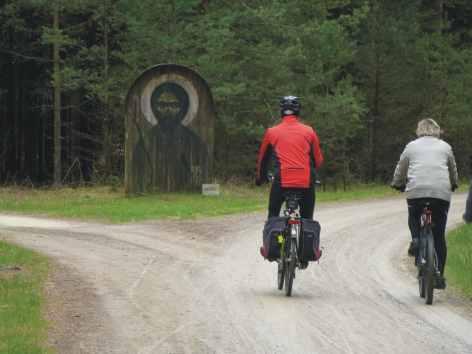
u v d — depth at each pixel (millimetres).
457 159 79062
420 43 72938
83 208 39594
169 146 48531
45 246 25797
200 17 59062
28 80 66875
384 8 73688
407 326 15117
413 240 18109
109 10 56969
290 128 18656
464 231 30422
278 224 18359
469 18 86500
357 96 62812
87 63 61750
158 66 47938
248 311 16234
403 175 18609
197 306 16672
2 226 31969
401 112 72250
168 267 21938
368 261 23922
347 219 36156
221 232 30359
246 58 58656
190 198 46375
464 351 13219
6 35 63688
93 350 12922
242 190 52844
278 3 58219
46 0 53469
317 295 18266
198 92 48688
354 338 14023
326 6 65500
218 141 62875
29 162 69438
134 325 14789
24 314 15125
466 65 75625
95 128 68312
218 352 12922
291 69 62562
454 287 19688
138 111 48125
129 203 42875
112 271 21047
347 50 63406
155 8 56219
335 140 64250
